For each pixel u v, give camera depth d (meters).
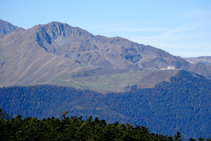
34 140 182.38
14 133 182.88
